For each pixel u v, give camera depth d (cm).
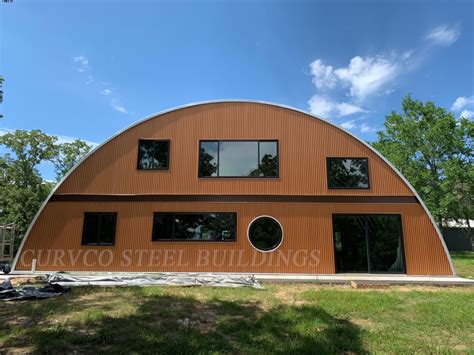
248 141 1440
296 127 1445
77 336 588
